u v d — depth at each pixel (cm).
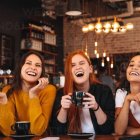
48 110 200
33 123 188
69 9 546
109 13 740
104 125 191
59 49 878
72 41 883
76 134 158
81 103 178
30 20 744
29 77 203
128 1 707
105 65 820
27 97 205
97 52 837
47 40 802
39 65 207
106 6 735
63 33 896
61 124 193
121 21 636
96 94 207
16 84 209
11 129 181
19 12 724
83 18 751
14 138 160
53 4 707
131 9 728
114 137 160
